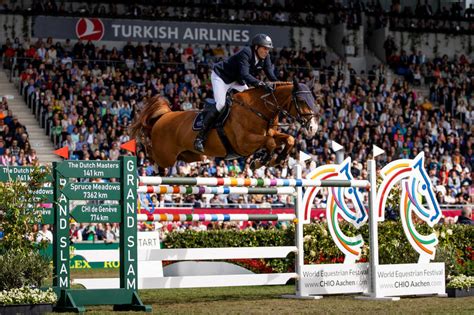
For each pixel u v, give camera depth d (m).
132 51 32.44
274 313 10.80
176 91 30.20
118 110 27.70
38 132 26.95
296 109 11.68
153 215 11.68
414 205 13.78
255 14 36.50
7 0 33.12
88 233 20.81
